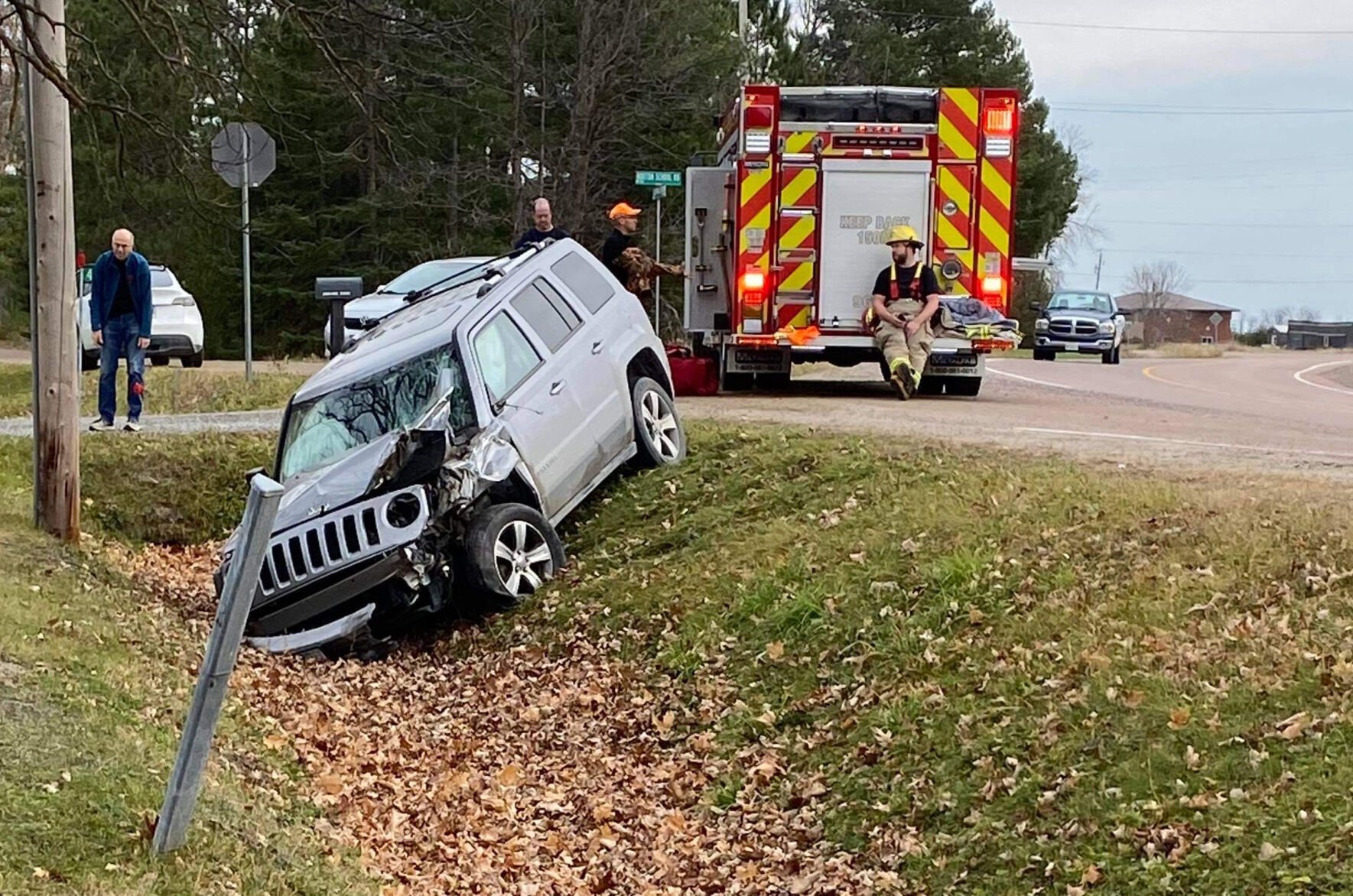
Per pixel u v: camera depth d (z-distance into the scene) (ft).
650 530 36.68
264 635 33.50
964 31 185.68
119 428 47.24
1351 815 16.78
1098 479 31.55
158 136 39.81
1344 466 34.32
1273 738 18.93
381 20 41.88
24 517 37.47
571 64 113.70
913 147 53.26
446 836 22.30
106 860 16.08
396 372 35.78
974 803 20.63
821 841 21.62
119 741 20.07
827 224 53.52
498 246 118.21
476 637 33.60
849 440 38.96
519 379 36.29
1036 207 183.83
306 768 23.90
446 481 33.19
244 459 45.42
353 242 121.60
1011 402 56.54
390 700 30.07
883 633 26.78
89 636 26.78
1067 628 24.20
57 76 30.76
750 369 56.75
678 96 112.57
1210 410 56.65
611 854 22.18
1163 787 18.89
